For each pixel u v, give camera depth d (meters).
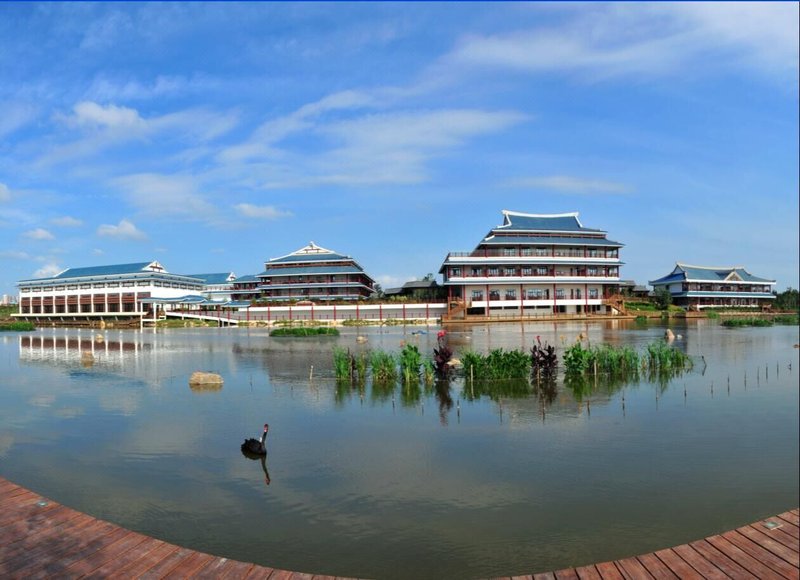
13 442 19.08
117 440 19.36
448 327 81.00
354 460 17.12
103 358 44.97
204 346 55.44
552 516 13.25
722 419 22.11
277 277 112.62
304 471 16.17
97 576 9.67
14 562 10.08
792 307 122.56
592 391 27.75
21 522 11.69
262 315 99.88
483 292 98.19
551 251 100.69
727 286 119.56
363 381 30.30
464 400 25.75
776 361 39.69
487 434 19.97
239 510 13.48
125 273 122.25
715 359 40.94
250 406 24.84
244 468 16.44
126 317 117.25
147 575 9.75
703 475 15.91
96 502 13.93
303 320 95.19
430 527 12.68
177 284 128.88
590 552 11.67
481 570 10.95
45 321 119.44
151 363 41.03
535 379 30.89
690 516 13.31
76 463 16.83
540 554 11.55
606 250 103.31
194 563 10.18
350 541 12.04
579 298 100.50
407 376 30.22
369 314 96.69
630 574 9.95
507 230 98.56
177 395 27.61
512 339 59.34
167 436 19.92
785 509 13.70
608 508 13.72
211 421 22.11
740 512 13.55
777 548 10.80
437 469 16.36
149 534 12.30
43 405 25.33
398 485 15.09
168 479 15.52
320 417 22.67
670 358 34.78
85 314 120.69
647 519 13.16
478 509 13.61
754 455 17.61
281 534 12.33
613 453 17.78
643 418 22.28
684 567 10.15
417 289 114.81
